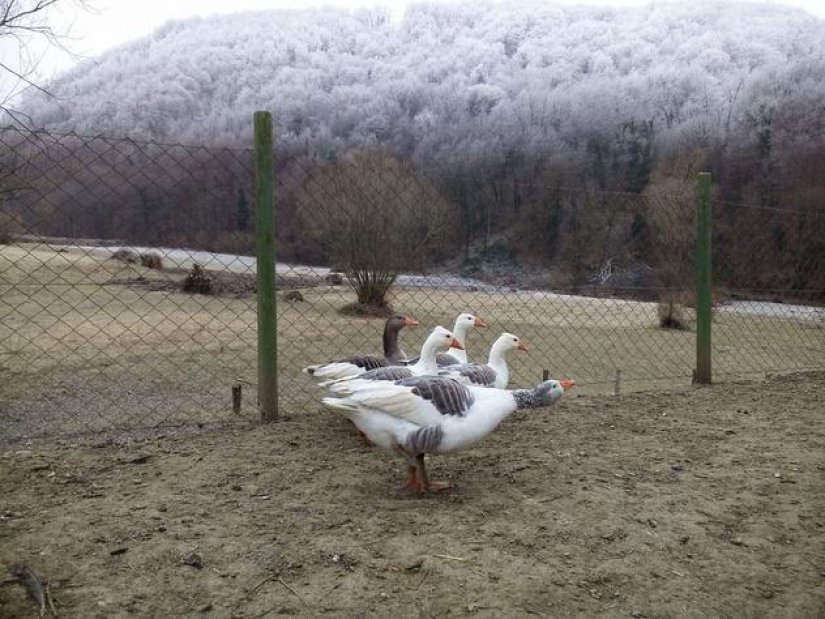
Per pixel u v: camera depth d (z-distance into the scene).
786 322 10.09
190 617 2.10
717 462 3.49
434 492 3.05
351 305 10.33
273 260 3.88
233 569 2.34
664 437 3.89
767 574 2.48
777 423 4.18
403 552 2.49
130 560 2.37
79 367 5.59
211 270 11.97
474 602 2.21
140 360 5.97
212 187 7.33
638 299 11.79
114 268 12.02
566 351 7.97
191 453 3.41
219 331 7.79
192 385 5.07
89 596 2.16
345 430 3.84
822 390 5.07
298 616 2.12
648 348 8.42
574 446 3.72
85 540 2.48
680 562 2.53
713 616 2.25
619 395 4.91
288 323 9.06
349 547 2.51
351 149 20.11
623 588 2.35
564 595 2.28
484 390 3.15
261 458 3.37
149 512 2.72
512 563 2.44
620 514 2.87
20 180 4.87
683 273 11.31
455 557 2.46
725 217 11.21
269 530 2.62
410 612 2.16
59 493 2.88
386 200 10.46
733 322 10.43
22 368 5.47
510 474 3.29
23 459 3.26
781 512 2.94
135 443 3.55
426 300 11.15
